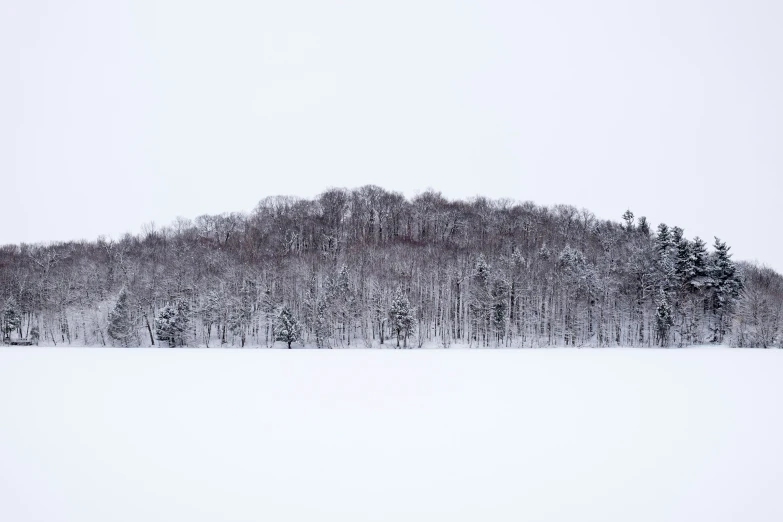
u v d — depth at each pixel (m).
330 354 57.97
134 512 11.94
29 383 31.77
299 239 128.25
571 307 92.88
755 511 11.92
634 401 25.45
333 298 88.94
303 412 22.91
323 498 12.79
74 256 113.88
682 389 29.22
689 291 91.62
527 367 41.00
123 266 103.50
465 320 97.38
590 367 41.12
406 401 25.59
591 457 16.09
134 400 25.80
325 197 149.88
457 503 12.47
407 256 106.00
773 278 102.25
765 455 16.17
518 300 96.56
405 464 15.44
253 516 11.72
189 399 26.16
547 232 131.50
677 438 18.25
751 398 26.28
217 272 100.62
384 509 12.12
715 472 14.58
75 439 18.25
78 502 12.51
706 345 86.25
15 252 125.31
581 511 11.98
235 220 152.88
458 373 37.06
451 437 18.52
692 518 11.54
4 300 91.94
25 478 14.21
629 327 93.44
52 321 90.62
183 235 136.88
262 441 18.03
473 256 107.69
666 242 103.44
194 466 15.29
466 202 159.75
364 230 136.88
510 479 14.12
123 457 16.16
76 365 42.62
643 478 14.16
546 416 22.00
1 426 20.19
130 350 64.31
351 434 19.00
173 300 95.00
